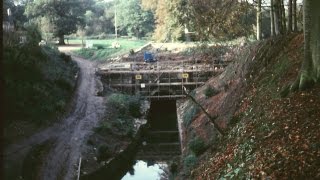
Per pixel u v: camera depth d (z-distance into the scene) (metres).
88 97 41.22
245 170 15.64
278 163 13.96
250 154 16.95
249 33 38.84
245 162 16.36
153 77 49.28
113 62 57.78
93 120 34.78
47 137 28.42
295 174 12.91
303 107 16.78
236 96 28.55
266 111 19.73
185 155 27.64
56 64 43.56
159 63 53.53
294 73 21.23
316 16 17.23
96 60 63.00
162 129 43.09
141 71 49.09
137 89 48.91
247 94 26.09
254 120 20.45
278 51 27.14
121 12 89.31
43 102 31.11
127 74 49.34
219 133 25.00
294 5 29.84
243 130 20.61
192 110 36.62
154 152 35.78
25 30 40.59
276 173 13.49
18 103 24.83
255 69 28.67
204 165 22.19
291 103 17.80
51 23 67.12
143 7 78.81
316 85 17.73
